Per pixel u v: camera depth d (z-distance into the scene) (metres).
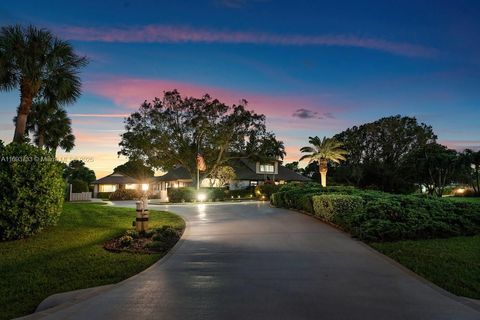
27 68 15.52
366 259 8.61
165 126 42.12
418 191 62.81
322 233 12.47
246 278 7.07
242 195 45.03
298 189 22.98
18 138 15.57
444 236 11.30
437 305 5.51
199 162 39.12
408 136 64.94
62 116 32.09
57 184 12.66
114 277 7.49
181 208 25.27
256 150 44.75
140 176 66.88
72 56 17.42
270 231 13.06
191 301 5.75
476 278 7.05
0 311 5.81
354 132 69.00
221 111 42.25
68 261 8.80
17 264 8.61
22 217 11.36
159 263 8.44
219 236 12.14
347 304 5.54
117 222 15.77
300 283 6.68
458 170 55.72
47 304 5.90
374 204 12.35
